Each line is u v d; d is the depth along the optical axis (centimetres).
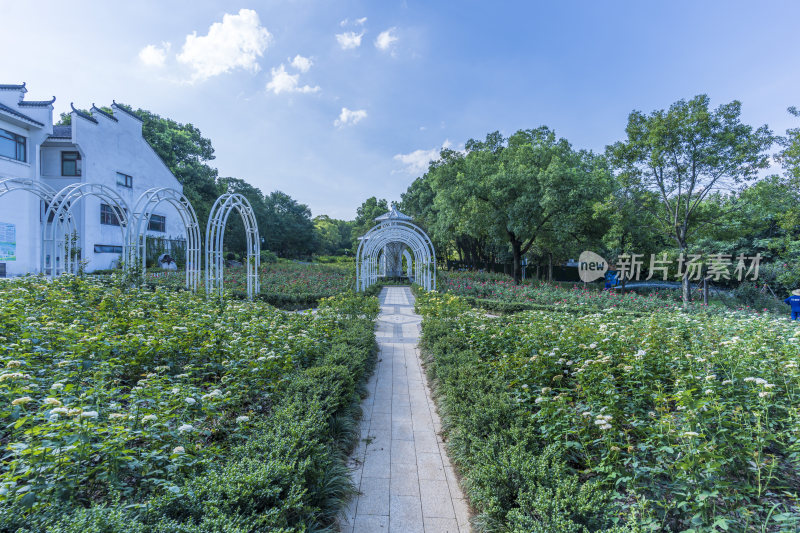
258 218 3606
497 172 1644
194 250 1052
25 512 145
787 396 300
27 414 209
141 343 341
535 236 1773
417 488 273
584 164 1812
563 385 355
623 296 1108
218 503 163
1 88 1473
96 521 131
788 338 450
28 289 588
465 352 470
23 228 1451
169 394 246
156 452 185
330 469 253
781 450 250
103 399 235
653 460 232
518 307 976
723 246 1645
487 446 248
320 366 389
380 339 746
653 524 173
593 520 179
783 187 1098
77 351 294
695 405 230
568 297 1103
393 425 375
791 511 193
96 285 677
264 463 197
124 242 892
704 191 1214
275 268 2039
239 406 299
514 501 208
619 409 281
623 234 1501
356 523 234
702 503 180
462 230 1895
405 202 3356
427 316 789
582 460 246
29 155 1485
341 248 5547
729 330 533
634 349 403
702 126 1102
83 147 1653
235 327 461
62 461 161
